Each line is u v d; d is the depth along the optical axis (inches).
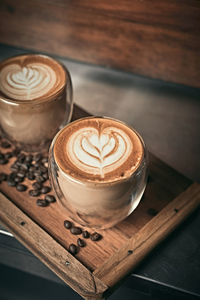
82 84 25.0
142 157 16.8
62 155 16.8
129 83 24.9
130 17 22.2
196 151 22.3
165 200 19.2
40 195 19.4
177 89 24.5
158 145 22.5
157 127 23.2
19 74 19.6
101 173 16.3
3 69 19.8
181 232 18.6
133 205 17.6
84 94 24.5
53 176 17.2
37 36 25.1
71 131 17.5
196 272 17.7
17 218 18.3
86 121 17.9
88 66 25.5
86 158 16.7
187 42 22.1
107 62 24.9
